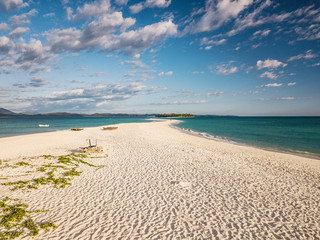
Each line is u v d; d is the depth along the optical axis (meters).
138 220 6.02
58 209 6.50
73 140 22.39
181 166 11.90
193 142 22.11
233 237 5.34
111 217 6.14
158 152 15.70
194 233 5.46
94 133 30.34
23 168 10.51
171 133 32.69
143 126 46.81
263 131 38.53
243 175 10.61
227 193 8.21
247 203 7.36
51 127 51.56
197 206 7.02
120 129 37.62
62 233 5.24
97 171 10.58
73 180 9.15
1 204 6.52
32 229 5.34
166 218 6.18
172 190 8.35
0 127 51.16
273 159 14.69
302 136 30.09
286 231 5.69
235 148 18.95
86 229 5.46
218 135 31.33
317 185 9.42
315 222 6.19
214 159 13.95
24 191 7.72
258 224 6.00
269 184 9.40
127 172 10.55
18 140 22.44
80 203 6.98
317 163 13.81
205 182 9.39
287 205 7.29
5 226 5.39
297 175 10.91
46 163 11.57
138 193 7.96
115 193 7.90
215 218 6.27
